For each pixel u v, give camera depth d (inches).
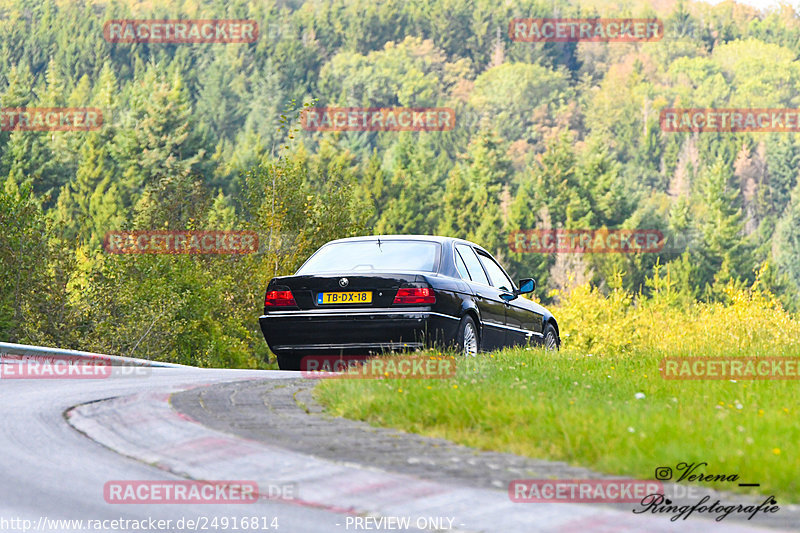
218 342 5177.2
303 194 5861.2
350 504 767.7
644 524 674.2
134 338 4832.7
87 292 5049.2
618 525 675.4
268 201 5743.1
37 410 1159.0
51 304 4931.1
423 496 759.1
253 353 5664.4
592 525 677.9
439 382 1269.7
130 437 995.3
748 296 7445.9
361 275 1688.0
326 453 884.0
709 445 856.9
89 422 1075.3
